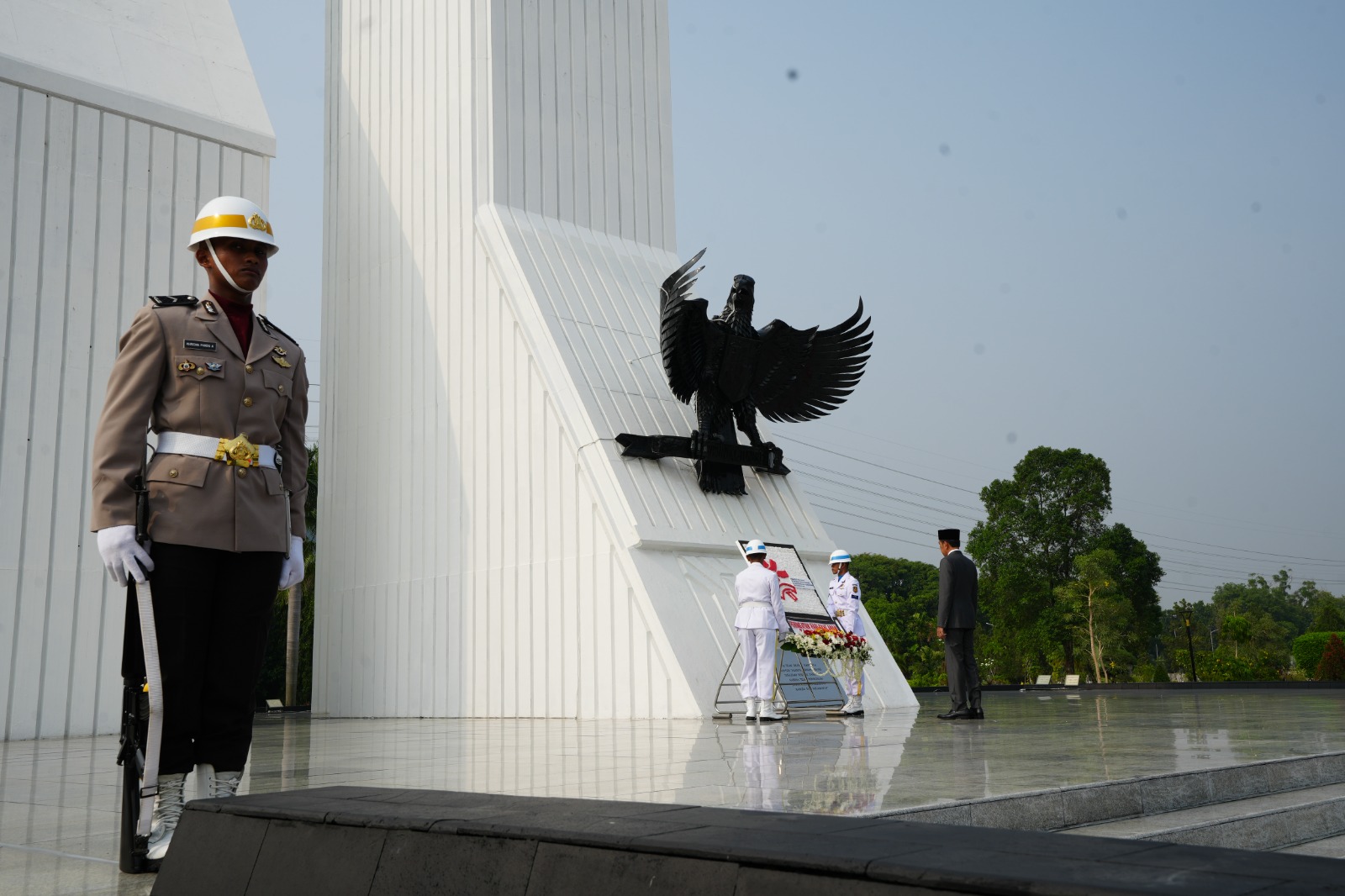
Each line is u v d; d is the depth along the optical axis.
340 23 22.34
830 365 18.36
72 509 15.74
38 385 15.67
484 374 18.25
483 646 17.47
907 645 74.88
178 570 4.53
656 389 18.16
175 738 4.49
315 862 3.08
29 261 15.84
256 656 4.80
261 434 4.83
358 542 20.08
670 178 21.59
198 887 3.32
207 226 4.84
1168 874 1.96
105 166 16.78
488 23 19.14
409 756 9.31
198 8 18.94
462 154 19.23
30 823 5.66
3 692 14.72
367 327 20.66
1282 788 7.18
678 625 15.23
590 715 15.72
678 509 16.61
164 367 4.70
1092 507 56.28
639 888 2.44
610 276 19.30
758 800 5.47
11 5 16.36
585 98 20.41
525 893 2.62
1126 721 12.23
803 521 18.45
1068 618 53.97
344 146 21.75
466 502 18.20
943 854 2.19
